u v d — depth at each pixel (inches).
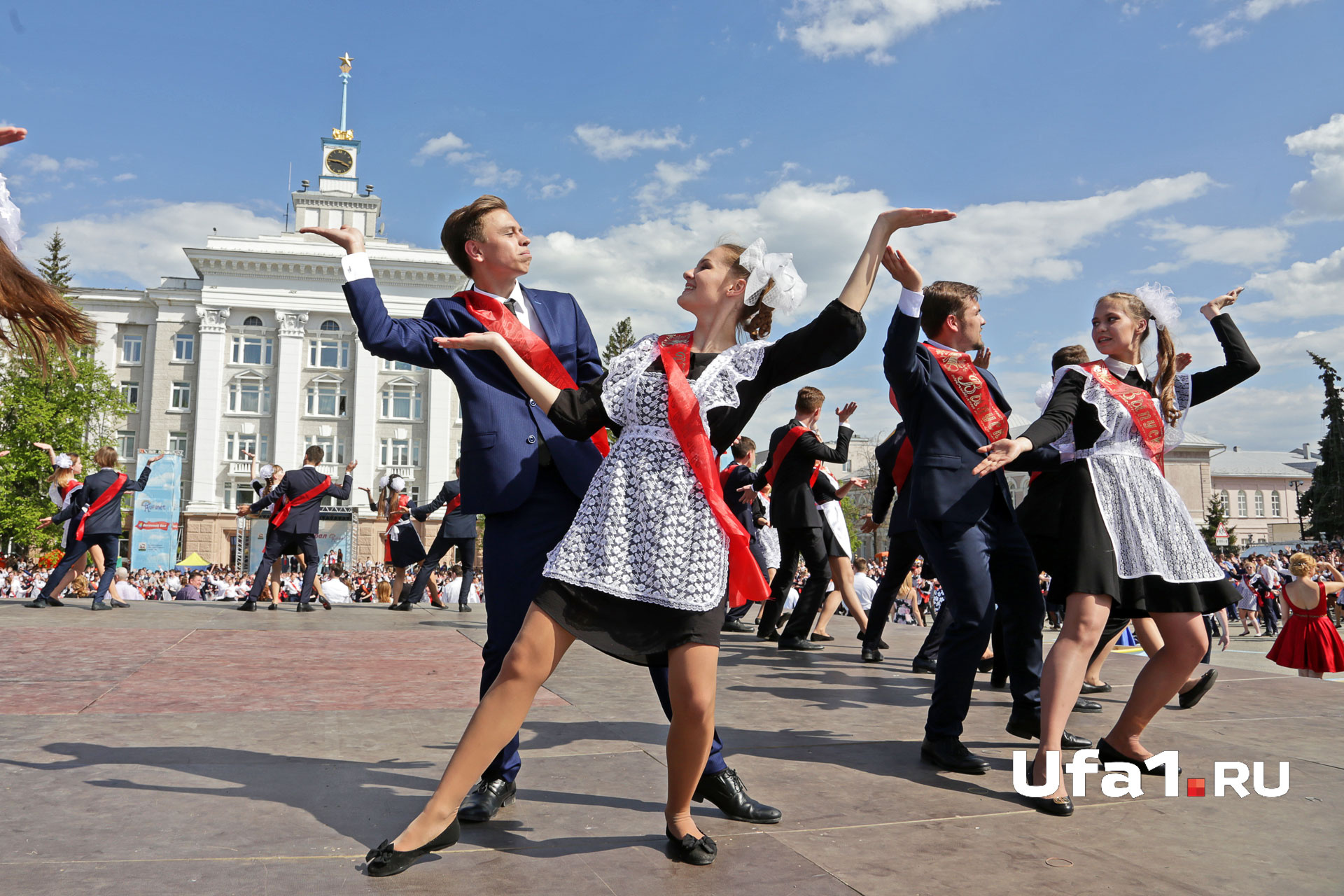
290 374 1749.5
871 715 154.9
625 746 125.9
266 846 81.4
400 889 72.5
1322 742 135.9
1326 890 77.0
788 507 251.3
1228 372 135.0
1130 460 115.1
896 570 225.3
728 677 197.5
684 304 91.2
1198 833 92.6
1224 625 603.5
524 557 96.4
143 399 1772.9
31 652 207.2
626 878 76.4
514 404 99.7
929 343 136.2
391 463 1758.1
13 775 103.0
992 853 85.3
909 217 84.7
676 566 79.7
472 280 107.2
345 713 143.3
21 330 76.0
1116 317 122.0
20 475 1347.2
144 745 118.9
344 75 1940.2
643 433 84.0
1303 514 2078.0
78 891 69.8
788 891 74.4
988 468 105.9
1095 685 185.9
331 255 1774.1
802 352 83.8
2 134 73.3
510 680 80.1
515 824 90.7
